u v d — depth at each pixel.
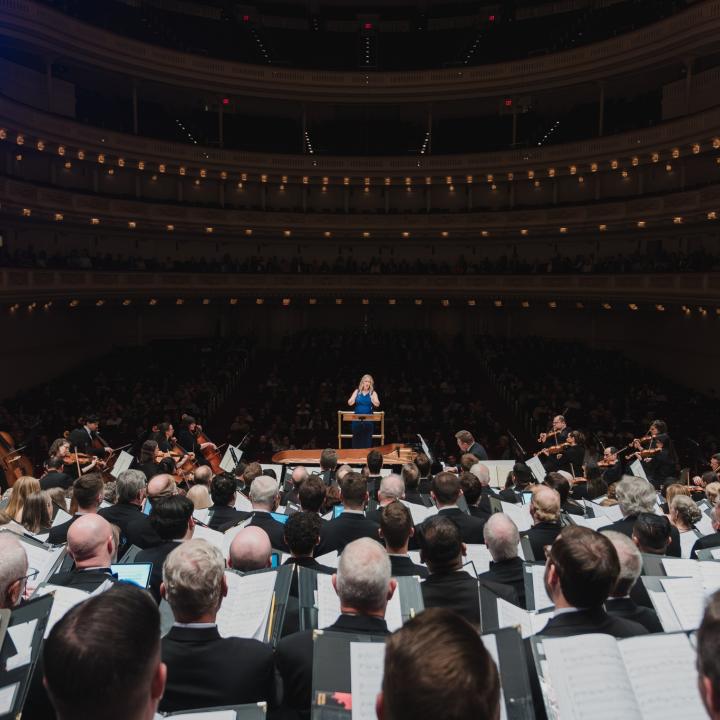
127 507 8.37
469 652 1.96
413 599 4.68
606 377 34.34
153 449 13.25
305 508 7.89
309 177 42.34
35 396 30.33
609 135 35.59
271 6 48.34
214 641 4.06
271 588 4.88
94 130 35.19
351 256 46.38
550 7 45.88
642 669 3.30
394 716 1.91
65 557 6.29
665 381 34.31
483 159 40.84
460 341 45.62
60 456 13.79
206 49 46.91
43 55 34.03
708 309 31.67
